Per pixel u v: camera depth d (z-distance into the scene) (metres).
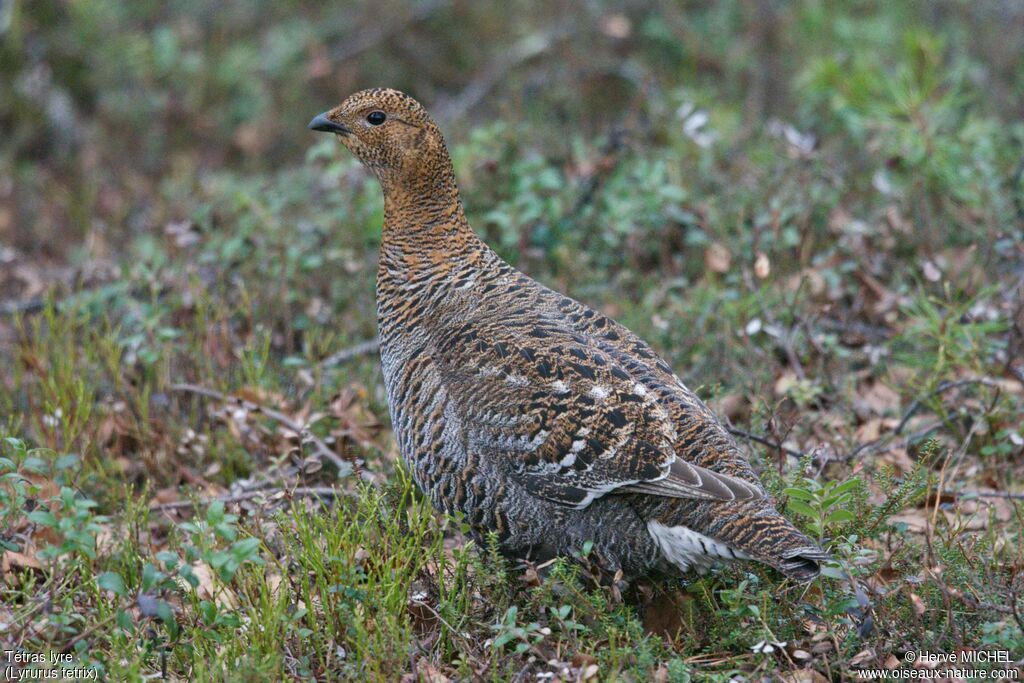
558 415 7.83
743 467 7.81
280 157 19.41
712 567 7.89
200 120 19.66
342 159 14.84
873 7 19.42
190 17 21.25
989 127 14.34
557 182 13.19
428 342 8.56
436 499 8.49
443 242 8.88
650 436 7.70
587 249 13.21
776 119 16.30
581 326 8.41
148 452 10.68
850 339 11.91
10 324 13.27
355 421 10.84
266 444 10.74
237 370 11.72
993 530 8.94
